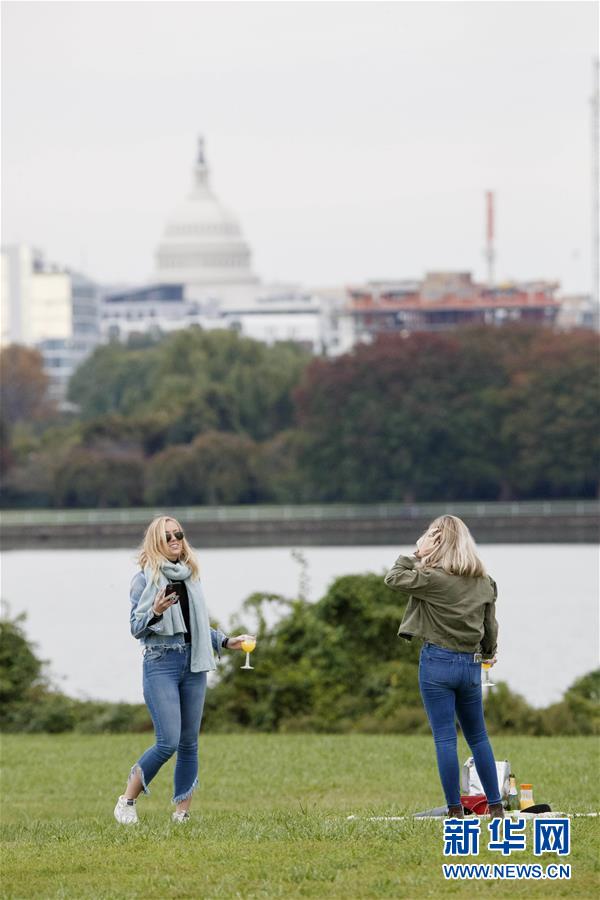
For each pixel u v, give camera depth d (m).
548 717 68.81
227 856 30.91
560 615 141.38
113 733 72.69
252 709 72.38
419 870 29.05
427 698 34.09
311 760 57.12
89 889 28.47
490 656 34.69
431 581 33.69
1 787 52.28
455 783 34.09
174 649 36.12
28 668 78.31
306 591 80.50
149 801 47.91
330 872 28.88
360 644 74.88
